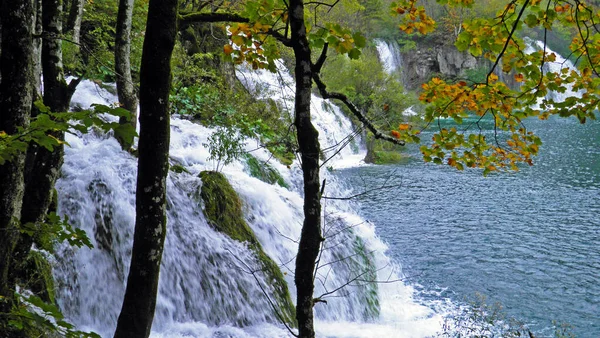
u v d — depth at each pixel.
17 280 6.06
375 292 10.16
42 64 5.57
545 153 25.17
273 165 13.44
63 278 7.32
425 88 4.93
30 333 1.74
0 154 1.74
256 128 14.18
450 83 5.00
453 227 14.51
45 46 5.53
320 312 8.89
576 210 15.95
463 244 13.24
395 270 11.45
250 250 8.86
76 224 7.97
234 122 13.39
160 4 3.66
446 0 4.52
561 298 10.37
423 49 45.47
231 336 7.71
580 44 4.56
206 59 16.84
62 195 8.13
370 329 8.84
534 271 11.63
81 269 7.57
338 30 3.84
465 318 9.37
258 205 9.82
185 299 8.05
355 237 10.78
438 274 11.48
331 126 23.31
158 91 3.72
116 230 8.21
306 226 4.00
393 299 10.26
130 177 8.86
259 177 12.54
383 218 15.27
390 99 24.59
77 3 6.97
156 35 3.67
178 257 8.16
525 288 10.81
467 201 17.00
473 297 10.38
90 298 7.56
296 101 3.98
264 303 8.29
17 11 3.45
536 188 18.59
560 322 9.45
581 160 23.17
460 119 5.09
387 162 22.45
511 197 17.47
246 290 8.30
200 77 15.31
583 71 4.50
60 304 7.17
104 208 8.27
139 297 3.77
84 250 7.71
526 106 4.86
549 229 14.30
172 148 11.88
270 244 9.54
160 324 7.70
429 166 21.84
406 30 4.68
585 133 30.55
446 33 44.62
